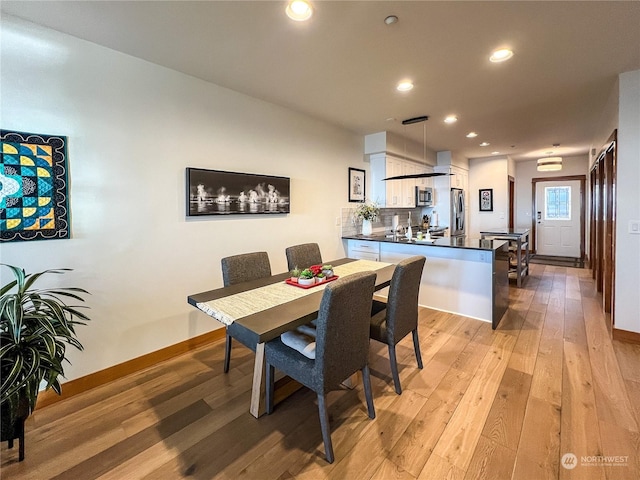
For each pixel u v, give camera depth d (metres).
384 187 4.84
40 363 1.61
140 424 1.88
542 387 2.14
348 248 4.62
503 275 3.42
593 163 5.08
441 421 1.85
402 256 4.05
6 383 1.46
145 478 1.51
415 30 2.05
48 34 2.01
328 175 4.22
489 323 3.30
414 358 2.59
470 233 7.38
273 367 1.93
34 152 1.96
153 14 1.87
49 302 1.70
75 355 2.18
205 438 1.76
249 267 2.58
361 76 2.74
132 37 2.13
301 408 2.01
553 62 2.49
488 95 3.18
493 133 4.75
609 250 3.46
